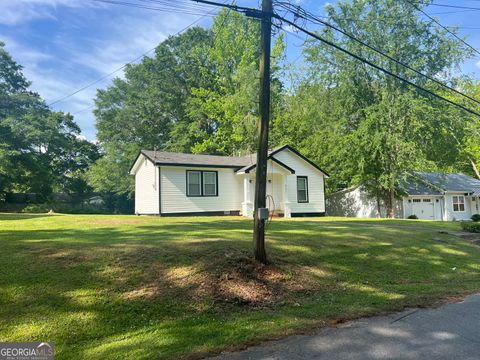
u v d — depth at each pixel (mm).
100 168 39594
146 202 21500
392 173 24703
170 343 4652
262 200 7816
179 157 21719
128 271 6617
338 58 25797
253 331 5148
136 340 4746
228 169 22203
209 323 5438
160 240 8812
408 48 24031
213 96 34938
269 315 5902
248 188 21344
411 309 6426
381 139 24047
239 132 31562
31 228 11492
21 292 5566
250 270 7414
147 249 7727
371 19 24734
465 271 10117
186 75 39844
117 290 6004
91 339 4797
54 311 5246
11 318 4977
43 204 34906
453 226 17500
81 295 5699
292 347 4598
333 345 4688
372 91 26500
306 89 31641
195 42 39719
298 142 31969
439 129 23875
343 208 34125
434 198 30859
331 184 31266
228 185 22172
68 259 6848
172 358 4242
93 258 6977
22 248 7402
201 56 38594
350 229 13734
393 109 24016
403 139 23609
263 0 8039
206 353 4387
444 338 5004
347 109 26625
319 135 28984
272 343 4734
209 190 21469
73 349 4469
